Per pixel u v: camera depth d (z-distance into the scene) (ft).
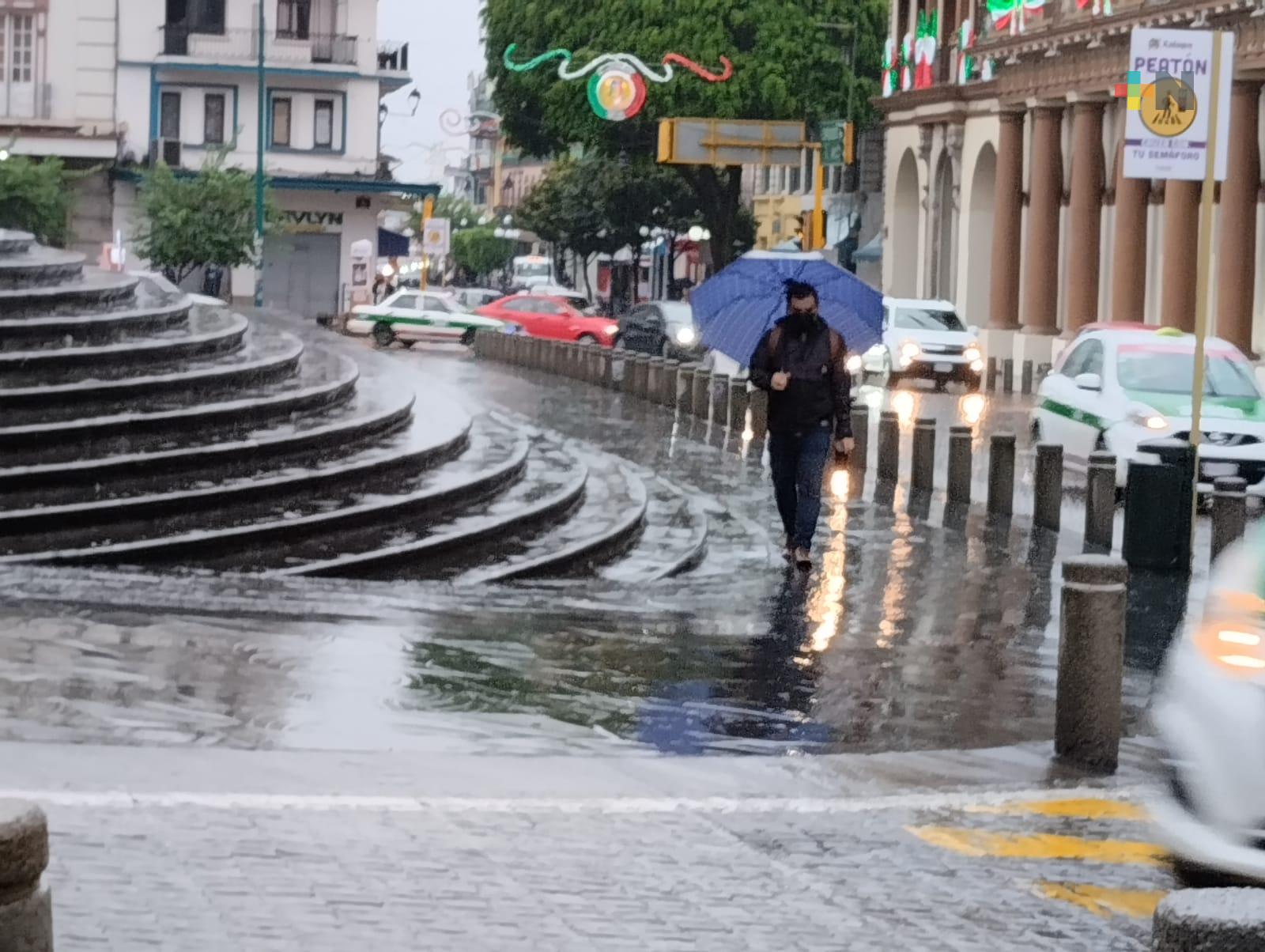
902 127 205.46
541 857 22.79
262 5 216.95
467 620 41.24
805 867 23.13
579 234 281.54
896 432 78.64
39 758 26.09
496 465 62.59
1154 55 53.06
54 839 22.06
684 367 115.65
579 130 217.15
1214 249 137.90
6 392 57.93
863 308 59.98
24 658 33.32
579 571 54.34
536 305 190.80
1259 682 20.98
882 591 50.29
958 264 192.13
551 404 119.75
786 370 53.06
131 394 60.64
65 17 234.58
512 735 30.01
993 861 23.93
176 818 23.45
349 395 68.95
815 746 30.81
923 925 20.86
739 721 32.35
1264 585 22.39
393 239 273.33
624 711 32.60
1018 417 120.67
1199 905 11.53
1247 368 76.18
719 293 60.29
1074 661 30.04
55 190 217.97
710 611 45.75
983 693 36.11
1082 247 161.07
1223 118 53.78
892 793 27.53
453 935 19.42
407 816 24.34
